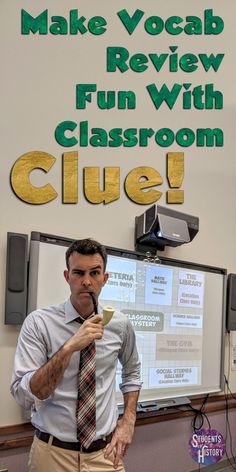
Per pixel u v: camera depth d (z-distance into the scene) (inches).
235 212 136.2
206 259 130.0
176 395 115.8
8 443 88.3
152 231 108.1
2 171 100.7
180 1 129.2
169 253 122.4
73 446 62.3
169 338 115.1
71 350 55.2
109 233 112.7
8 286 90.3
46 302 92.7
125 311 104.9
